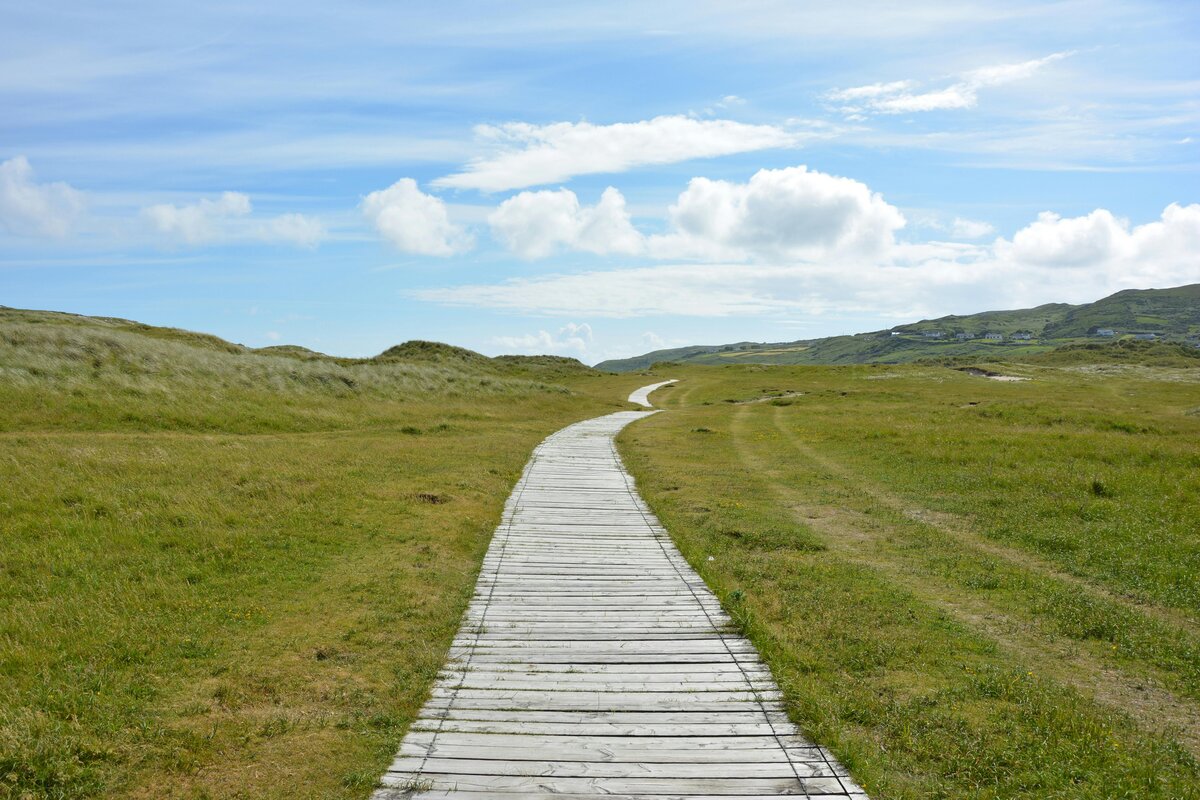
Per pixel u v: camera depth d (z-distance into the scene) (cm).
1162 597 1202
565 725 767
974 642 1011
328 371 3997
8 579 1070
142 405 2694
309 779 658
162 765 666
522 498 1944
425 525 1561
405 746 719
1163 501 1795
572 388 7762
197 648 911
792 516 1788
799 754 713
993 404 4372
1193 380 6994
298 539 1386
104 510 1412
